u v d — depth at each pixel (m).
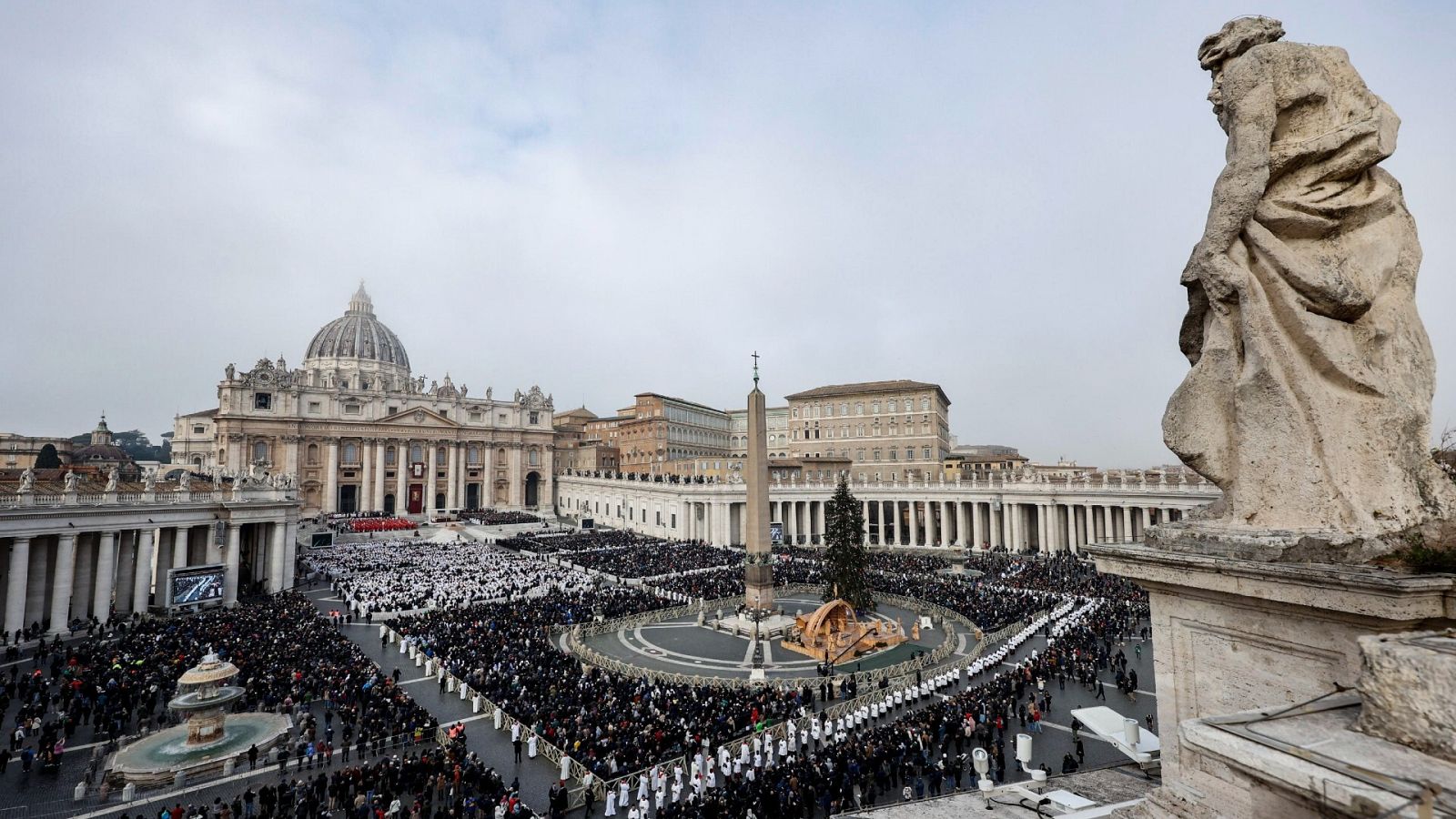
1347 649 6.17
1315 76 7.28
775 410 157.38
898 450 113.25
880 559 72.56
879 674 35.97
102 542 45.50
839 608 41.84
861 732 28.17
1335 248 7.34
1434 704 4.43
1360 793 3.98
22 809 22.19
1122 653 35.53
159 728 28.55
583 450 154.62
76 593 46.12
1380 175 7.37
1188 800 7.19
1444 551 5.94
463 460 136.12
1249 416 7.35
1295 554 6.64
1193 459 7.99
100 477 55.50
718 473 101.81
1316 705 5.55
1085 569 62.62
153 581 58.34
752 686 33.78
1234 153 7.55
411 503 130.88
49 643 40.72
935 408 111.62
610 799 21.81
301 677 32.88
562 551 82.88
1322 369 7.04
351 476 125.25
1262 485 7.24
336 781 22.61
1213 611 7.39
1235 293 7.47
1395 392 6.84
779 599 59.91
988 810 9.80
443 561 73.38
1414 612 5.61
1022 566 66.06
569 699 31.00
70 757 26.03
